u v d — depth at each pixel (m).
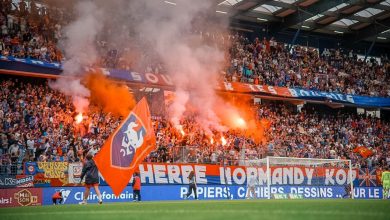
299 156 37.78
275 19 46.16
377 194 36.91
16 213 13.62
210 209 13.24
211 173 31.48
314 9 42.75
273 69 44.09
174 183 30.38
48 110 31.55
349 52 52.06
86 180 21.06
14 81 34.22
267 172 30.84
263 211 11.77
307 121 42.88
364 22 47.09
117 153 20.64
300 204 15.95
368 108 47.66
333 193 34.56
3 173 25.61
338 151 40.78
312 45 50.41
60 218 10.79
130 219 9.87
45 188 26.39
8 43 32.47
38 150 28.77
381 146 44.47
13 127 29.28
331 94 44.41
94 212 13.02
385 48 54.31
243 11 43.47
